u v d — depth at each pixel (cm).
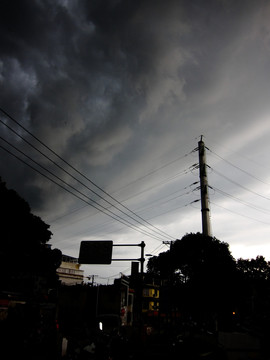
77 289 3984
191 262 2984
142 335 2083
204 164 4150
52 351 1479
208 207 3806
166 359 1576
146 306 4853
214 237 3234
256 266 5450
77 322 3466
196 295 2828
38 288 2652
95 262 2053
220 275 2797
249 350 1551
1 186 2225
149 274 4994
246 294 3058
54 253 2889
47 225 2636
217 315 2917
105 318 3052
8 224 2222
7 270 2331
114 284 4081
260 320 1986
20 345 1477
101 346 1545
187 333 2925
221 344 1606
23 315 2233
